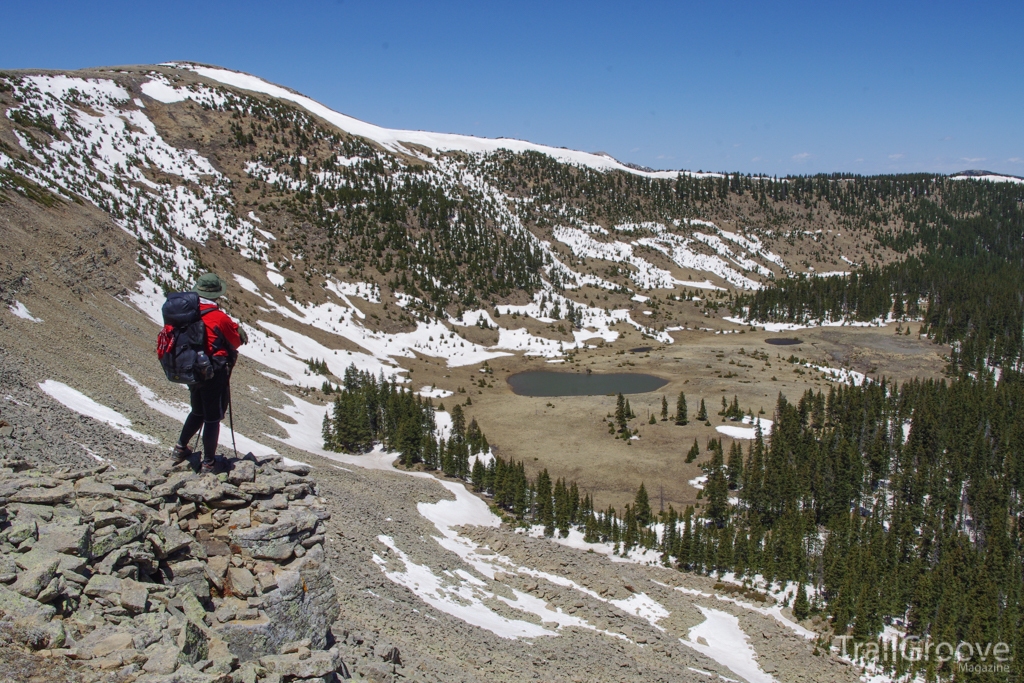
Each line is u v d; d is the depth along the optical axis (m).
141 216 133.62
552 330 191.62
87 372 50.41
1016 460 98.19
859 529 79.06
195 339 14.21
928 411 109.38
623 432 110.94
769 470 84.06
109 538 12.36
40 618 10.10
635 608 50.06
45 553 11.33
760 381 145.62
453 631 30.53
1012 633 57.06
